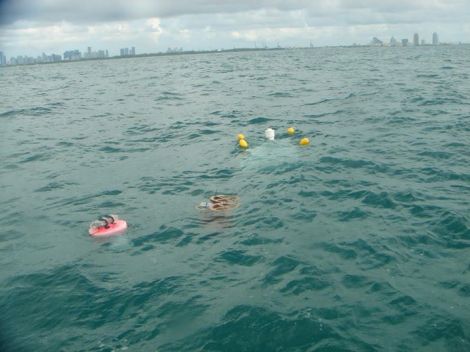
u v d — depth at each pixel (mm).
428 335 5402
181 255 7535
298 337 5477
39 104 26188
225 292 6469
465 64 42719
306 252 7383
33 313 6246
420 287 6348
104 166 12594
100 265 7359
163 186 10727
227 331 5645
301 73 38406
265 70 45625
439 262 6926
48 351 5461
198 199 9844
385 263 6965
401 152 12148
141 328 5809
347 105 19375
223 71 46906
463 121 15125
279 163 11820
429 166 10938
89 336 5711
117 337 5656
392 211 8680
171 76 44094
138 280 6871
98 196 10320
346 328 5594
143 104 23844
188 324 5836
